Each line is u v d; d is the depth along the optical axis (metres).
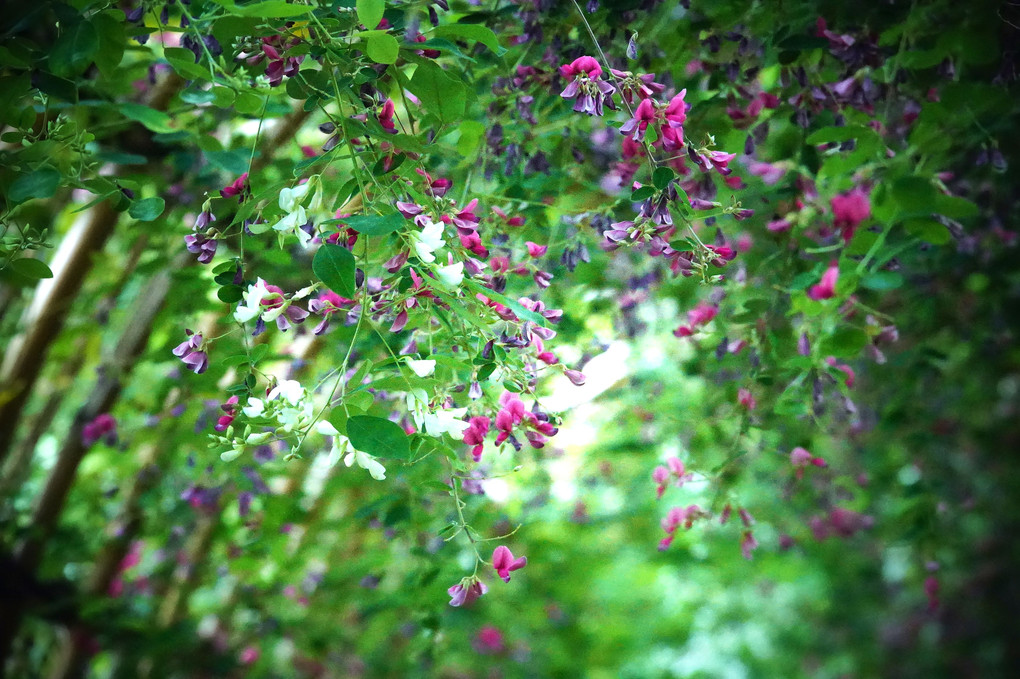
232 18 0.79
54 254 1.49
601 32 0.94
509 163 0.95
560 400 1.05
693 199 0.83
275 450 1.13
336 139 0.80
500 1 0.98
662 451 1.37
